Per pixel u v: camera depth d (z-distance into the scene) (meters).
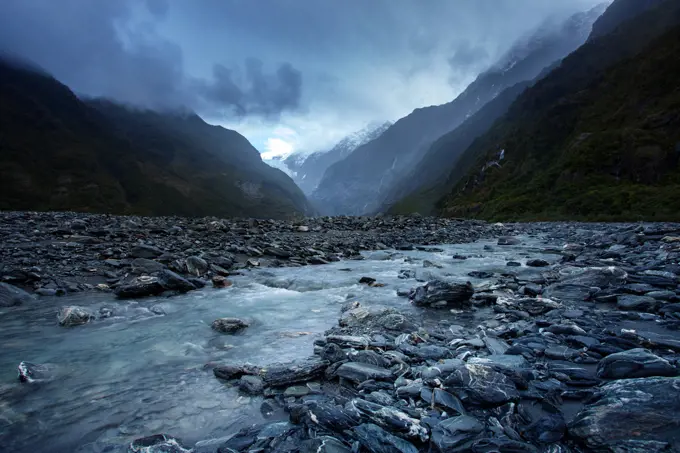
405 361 6.81
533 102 158.25
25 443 4.64
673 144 60.91
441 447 4.17
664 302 9.48
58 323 9.17
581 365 6.28
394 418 4.64
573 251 21.70
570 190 65.25
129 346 7.91
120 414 5.31
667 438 3.88
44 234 20.42
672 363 5.77
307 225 37.28
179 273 14.88
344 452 4.17
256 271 16.56
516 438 4.36
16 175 170.38
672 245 17.86
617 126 84.50
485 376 5.46
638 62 107.06
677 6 154.25
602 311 9.48
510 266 18.17
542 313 10.05
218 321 9.18
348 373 6.19
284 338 8.53
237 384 6.25
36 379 6.31
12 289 11.09
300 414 4.94
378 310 9.71
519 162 115.69
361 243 26.48
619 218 45.81
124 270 14.62
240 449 4.31
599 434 4.07
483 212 80.69
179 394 5.91
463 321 9.70
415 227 40.09
